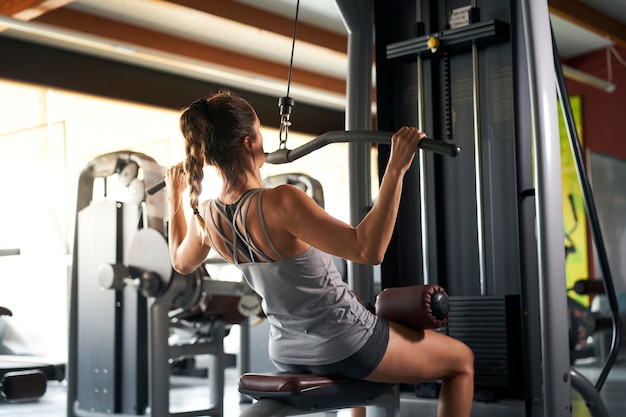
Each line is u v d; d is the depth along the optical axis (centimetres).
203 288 427
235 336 902
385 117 333
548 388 234
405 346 203
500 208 303
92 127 837
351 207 319
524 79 296
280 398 194
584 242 905
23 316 698
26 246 489
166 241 416
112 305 452
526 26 244
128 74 805
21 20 559
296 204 187
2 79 707
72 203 811
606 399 479
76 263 473
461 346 216
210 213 205
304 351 200
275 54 837
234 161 199
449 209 318
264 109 930
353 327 195
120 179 446
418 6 323
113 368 448
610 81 910
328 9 704
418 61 319
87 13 697
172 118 895
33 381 221
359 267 310
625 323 560
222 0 661
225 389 614
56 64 747
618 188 764
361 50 323
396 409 213
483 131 308
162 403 415
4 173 515
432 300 209
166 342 419
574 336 594
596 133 923
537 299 292
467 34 301
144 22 730
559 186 242
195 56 782
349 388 201
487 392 287
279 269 193
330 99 893
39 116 793
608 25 756
